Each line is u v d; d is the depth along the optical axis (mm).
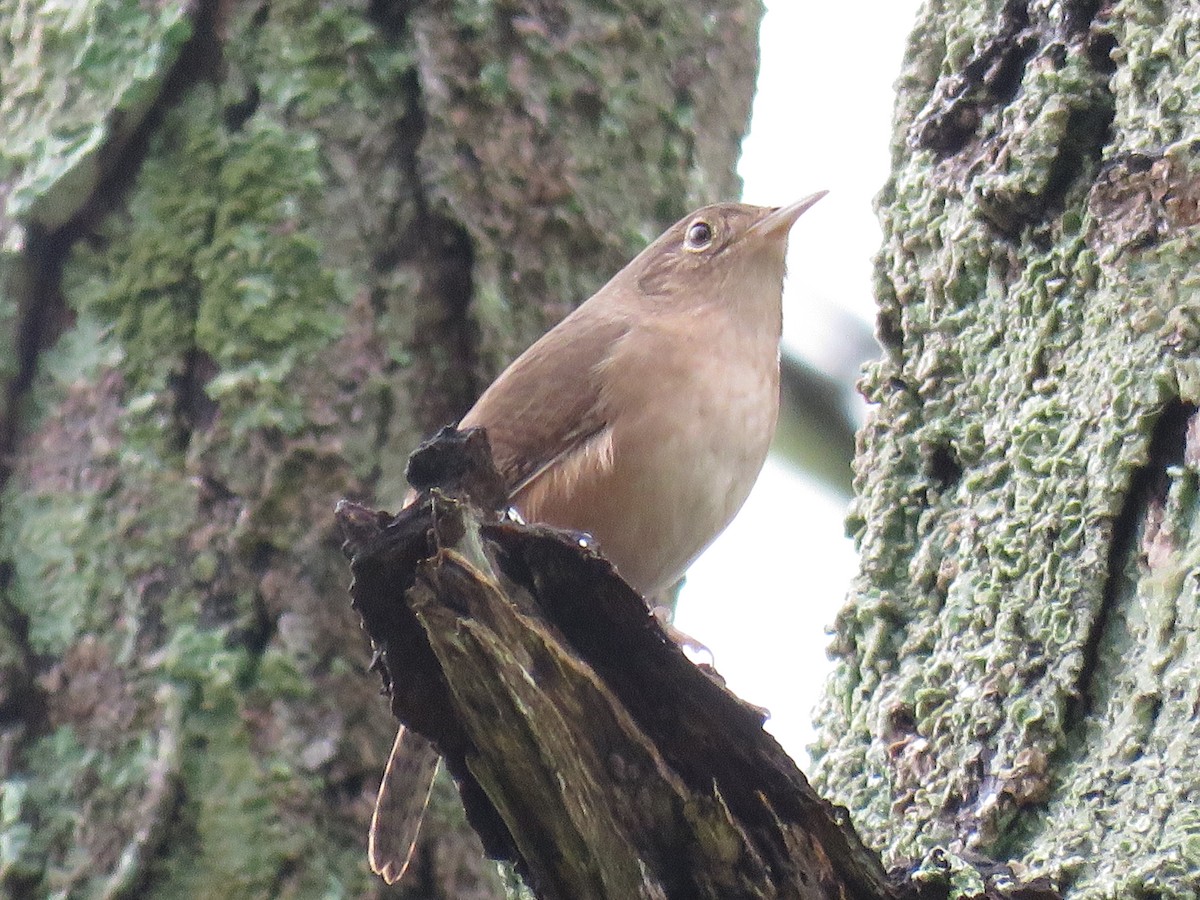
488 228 10086
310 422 9430
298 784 8891
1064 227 7172
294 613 9148
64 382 9555
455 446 5734
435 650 5309
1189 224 6754
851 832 5559
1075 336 7066
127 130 9820
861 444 7805
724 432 9352
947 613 7129
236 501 9289
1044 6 7477
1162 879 5918
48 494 9383
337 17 10094
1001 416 7246
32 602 9203
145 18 9922
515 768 5414
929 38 7969
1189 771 6109
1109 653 6594
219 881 8719
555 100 10531
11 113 9969
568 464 9125
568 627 5504
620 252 10508
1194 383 6574
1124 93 7109
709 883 5473
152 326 9578
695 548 9469
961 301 7516
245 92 9938
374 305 9742
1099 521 6707
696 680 5469
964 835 6613
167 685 8984
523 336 10055
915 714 7051
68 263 9719
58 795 8867
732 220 9906
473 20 10359
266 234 9711
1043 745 6562
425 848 9094
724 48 11461
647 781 5414
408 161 10039
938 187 7660
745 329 9719
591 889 5484
